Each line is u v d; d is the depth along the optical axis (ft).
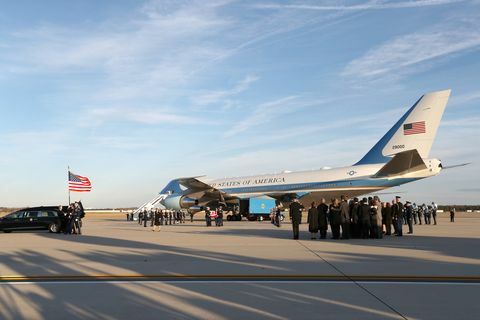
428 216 123.34
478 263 38.58
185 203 158.30
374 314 21.44
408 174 119.75
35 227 95.14
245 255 45.98
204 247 55.31
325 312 21.88
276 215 109.09
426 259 41.39
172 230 98.89
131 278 32.30
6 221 95.25
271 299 24.90
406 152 101.50
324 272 34.24
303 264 38.73
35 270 36.70
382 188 125.59
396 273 33.55
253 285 29.09
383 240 63.82
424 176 117.70
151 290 27.73
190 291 27.30
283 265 38.24
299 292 26.78
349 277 31.96
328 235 76.48
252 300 24.67
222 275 33.17
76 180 126.21
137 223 161.17
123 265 39.24
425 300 24.45
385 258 42.42
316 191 137.49
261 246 55.88
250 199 147.23
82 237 77.77
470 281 30.14
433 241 61.26
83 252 50.90
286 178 146.30
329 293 26.43
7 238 77.36
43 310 22.81
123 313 22.04
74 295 26.48
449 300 24.44
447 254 45.24
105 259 43.91
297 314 21.52
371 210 66.49
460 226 109.40
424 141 116.37
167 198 163.73
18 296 26.35
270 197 148.87
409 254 45.50
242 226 115.44
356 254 45.93
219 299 24.98
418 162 108.99
